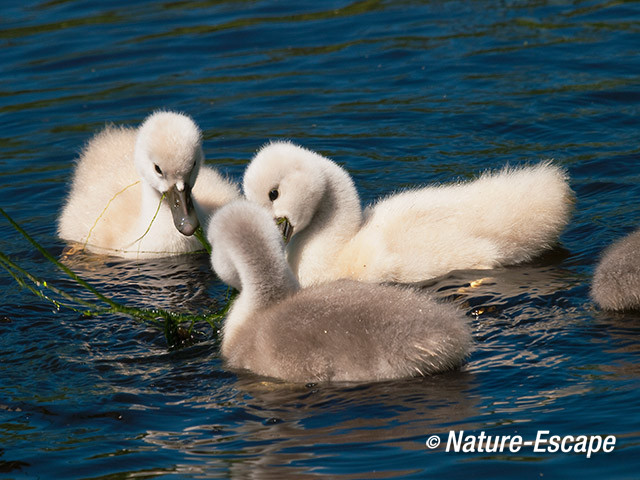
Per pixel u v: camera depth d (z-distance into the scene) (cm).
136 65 2322
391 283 1418
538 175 1486
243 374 1140
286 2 2659
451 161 1816
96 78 2266
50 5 2689
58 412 1070
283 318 1134
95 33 2495
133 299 1410
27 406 1084
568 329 1205
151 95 2169
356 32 2436
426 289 1373
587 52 2220
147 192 1591
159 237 1594
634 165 1739
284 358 1109
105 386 1130
